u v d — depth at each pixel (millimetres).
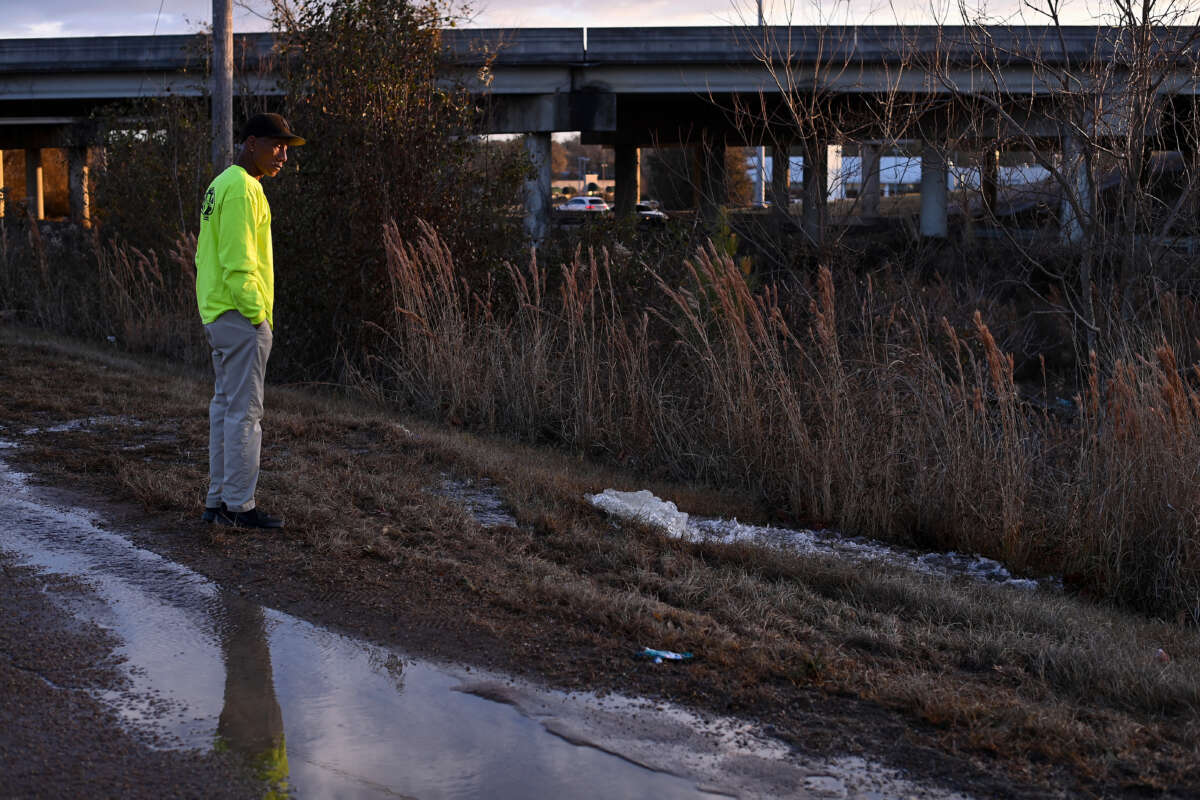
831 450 7691
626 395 9453
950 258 14891
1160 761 3520
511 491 7000
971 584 6086
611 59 29469
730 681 4117
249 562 5246
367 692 3918
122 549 5355
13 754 3297
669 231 12906
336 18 12078
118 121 17844
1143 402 6738
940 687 4090
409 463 7512
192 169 16219
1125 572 6590
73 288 15547
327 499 6324
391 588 4984
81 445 7520
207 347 12086
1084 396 8594
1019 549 6938
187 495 6246
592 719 3762
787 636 4730
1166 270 9766
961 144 10828
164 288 13883
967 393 7738
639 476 8625
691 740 3627
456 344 10094
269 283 5648
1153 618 6129
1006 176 11117
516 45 29531
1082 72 10188
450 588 5027
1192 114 9789
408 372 10438
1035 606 5469
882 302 10516
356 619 4617
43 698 3699
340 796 3170
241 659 4164
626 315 11234
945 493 7387
